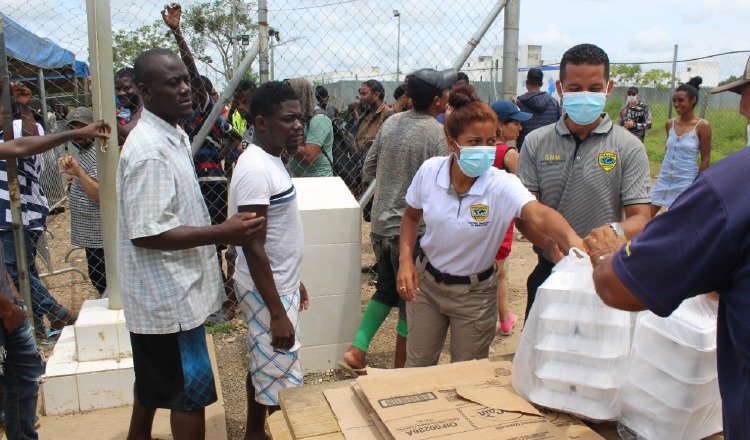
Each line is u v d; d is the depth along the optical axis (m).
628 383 1.54
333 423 1.57
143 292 2.16
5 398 2.41
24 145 2.66
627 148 2.46
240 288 2.56
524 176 2.70
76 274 5.73
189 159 2.29
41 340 4.12
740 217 1.02
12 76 6.50
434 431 1.45
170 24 4.00
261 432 2.82
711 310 1.45
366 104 5.90
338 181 4.00
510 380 1.76
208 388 2.33
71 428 3.04
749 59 1.26
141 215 2.03
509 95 4.39
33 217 4.04
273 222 2.46
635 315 1.68
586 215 2.51
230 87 4.00
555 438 1.44
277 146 2.46
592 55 2.37
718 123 13.41
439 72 3.35
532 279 2.89
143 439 2.59
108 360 3.29
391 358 3.98
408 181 3.32
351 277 3.65
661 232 1.12
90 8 3.05
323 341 3.68
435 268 2.53
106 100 3.18
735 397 1.13
